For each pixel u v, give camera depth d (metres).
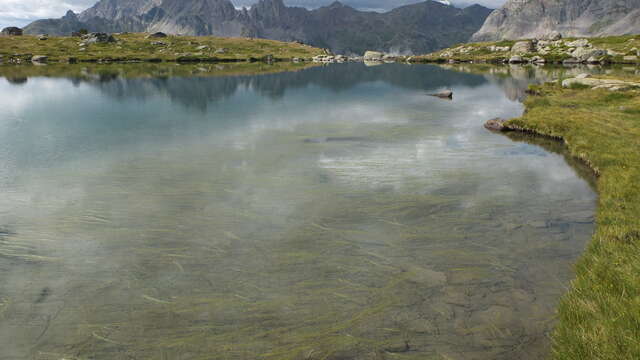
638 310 6.37
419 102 44.66
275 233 10.85
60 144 22.52
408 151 20.95
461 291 8.20
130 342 6.70
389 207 12.77
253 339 6.78
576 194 14.25
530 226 11.42
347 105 41.72
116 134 25.61
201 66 127.25
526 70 107.88
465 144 22.89
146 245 10.15
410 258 9.55
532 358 6.34
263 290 8.20
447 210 12.58
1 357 6.37
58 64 130.50
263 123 30.23
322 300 7.87
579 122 26.16
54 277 8.68
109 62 147.25
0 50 155.12
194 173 16.61
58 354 6.44
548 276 8.76
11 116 33.31
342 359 6.34
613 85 44.25
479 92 55.97
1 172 16.81
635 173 14.85
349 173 16.62
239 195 13.88
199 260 9.41
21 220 11.74
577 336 6.27
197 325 7.12
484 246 10.18
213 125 29.28
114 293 8.09
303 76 88.69
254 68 119.75
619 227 10.38
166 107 39.38
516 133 26.47
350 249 9.98
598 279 7.91
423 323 7.21
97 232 10.90
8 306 7.65
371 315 7.43
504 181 15.76
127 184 15.13
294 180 15.62
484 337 6.84
